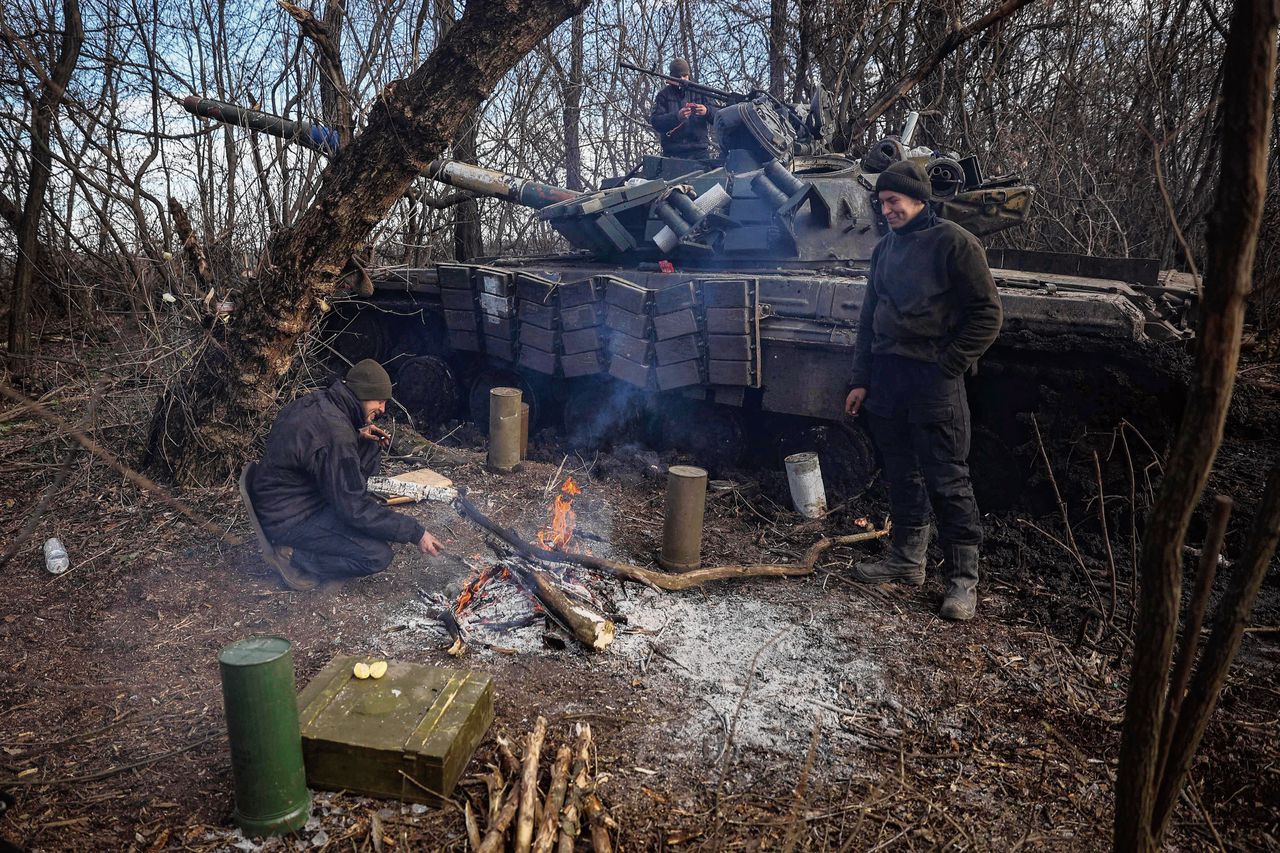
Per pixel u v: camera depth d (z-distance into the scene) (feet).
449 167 25.14
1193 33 34.99
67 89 23.54
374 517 12.72
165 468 17.98
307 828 8.75
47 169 24.11
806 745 10.52
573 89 42.01
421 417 24.72
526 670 11.86
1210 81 35.86
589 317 20.38
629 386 21.40
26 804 9.01
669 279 20.03
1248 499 17.57
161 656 11.89
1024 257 24.67
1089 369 16.22
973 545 14.11
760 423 20.54
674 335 19.13
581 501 18.31
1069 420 16.47
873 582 15.15
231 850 8.45
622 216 23.08
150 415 19.04
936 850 8.81
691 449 20.86
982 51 37.11
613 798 9.37
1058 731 10.96
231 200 22.86
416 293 24.26
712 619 13.67
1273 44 4.28
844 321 17.70
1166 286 21.95
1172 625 5.29
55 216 24.85
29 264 25.68
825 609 14.17
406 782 9.02
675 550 14.96
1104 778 10.05
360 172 15.83
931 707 11.44
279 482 13.08
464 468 19.71
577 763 9.61
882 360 14.08
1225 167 4.50
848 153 28.73
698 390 19.43
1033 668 12.48
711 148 26.55
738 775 9.89
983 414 17.53
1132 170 38.70
